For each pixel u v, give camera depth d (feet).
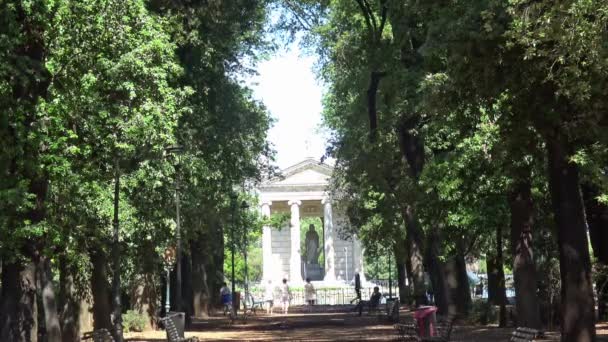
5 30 60.64
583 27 50.44
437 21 63.46
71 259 81.82
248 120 146.72
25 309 64.13
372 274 363.76
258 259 429.79
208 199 126.93
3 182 60.95
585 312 61.05
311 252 377.30
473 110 67.41
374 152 123.34
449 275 131.13
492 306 124.57
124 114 73.51
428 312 88.12
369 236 188.55
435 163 102.53
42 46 65.05
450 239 117.70
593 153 61.52
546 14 51.57
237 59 135.74
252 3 121.49
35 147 62.03
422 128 106.93
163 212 103.35
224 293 198.80
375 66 110.73
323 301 292.81
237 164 140.15
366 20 115.65
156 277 134.51
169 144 88.48
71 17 65.77
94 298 92.22
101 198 80.53
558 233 62.80
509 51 57.62
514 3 53.83
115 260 85.76
